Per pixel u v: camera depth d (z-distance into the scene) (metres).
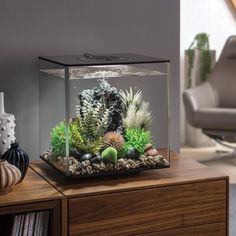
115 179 1.70
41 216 1.60
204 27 3.68
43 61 1.79
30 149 1.92
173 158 1.91
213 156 3.36
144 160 1.72
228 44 3.38
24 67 1.87
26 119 1.90
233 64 3.37
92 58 1.76
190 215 1.71
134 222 1.65
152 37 2.01
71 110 1.65
